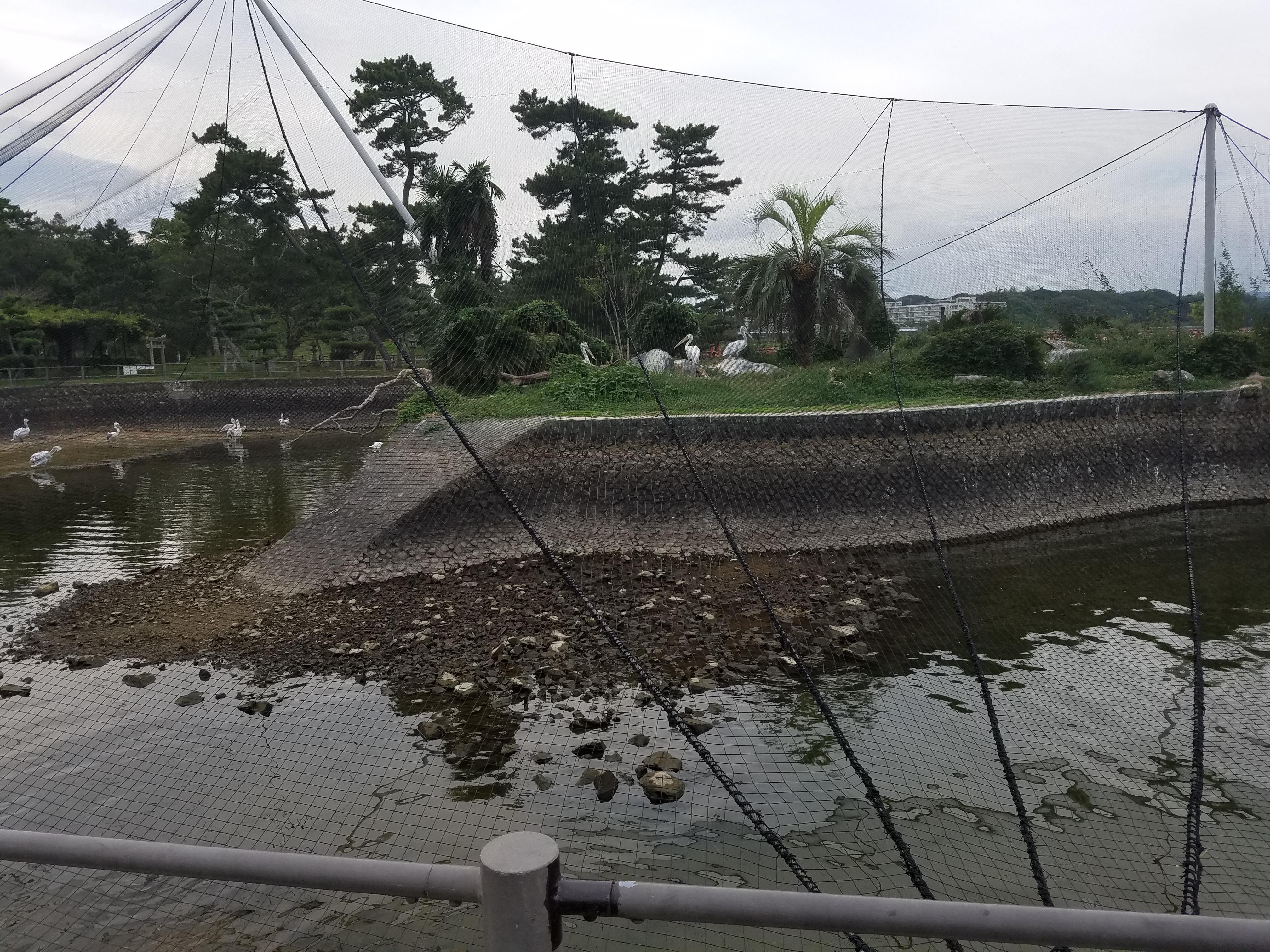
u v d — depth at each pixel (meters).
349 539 12.59
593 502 13.72
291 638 9.63
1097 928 1.46
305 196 8.25
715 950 4.43
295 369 38.62
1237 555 13.26
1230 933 1.42
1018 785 6.33
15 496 21.47
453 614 10.34
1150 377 18.80
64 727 7.44
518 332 15.05
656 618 10.12
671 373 16.95
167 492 21.56
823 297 16.70
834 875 5.25
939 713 7.65
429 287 9.85
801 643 9.38
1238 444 17.59
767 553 13.26
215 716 7.65
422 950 4.63
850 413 14.89
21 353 35.16
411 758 6.83
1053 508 15.68
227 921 4.88
